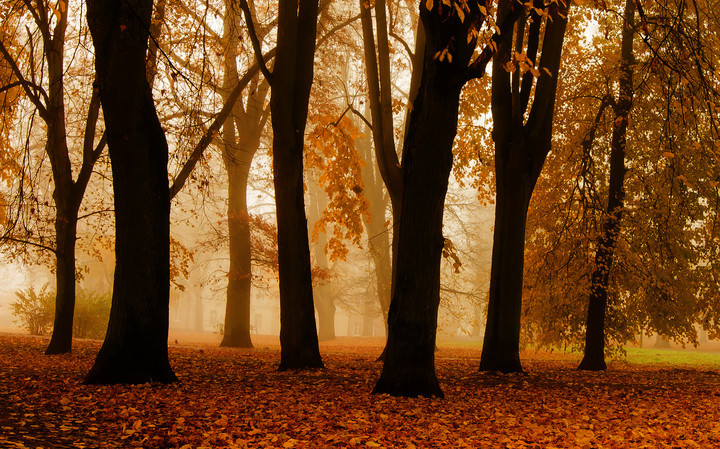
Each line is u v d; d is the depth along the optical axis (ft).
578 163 65.05
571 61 64.18
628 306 66.90
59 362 46.39
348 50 88.79
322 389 35.09
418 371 33.12
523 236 49.01
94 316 96.27
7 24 50.57
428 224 33.24
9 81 54.60
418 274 33.24
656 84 56.49
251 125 82.23
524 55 27.25
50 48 54.65
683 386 44.37
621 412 31.35
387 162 55.83
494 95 49.49
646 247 65.36
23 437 19.31
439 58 29.43
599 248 60.54
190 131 48.34
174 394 30.04
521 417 28.73
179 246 74.74
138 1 33.71
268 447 19.89
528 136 48.26
